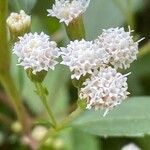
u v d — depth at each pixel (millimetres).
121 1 150
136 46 108
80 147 154
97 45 107
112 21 153
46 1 134
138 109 131
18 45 108
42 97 112
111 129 129
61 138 154
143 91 166
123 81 104
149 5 169
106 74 104
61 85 156
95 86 103
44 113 150
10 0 130
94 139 155
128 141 159
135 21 165
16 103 133
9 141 159
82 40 107
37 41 107
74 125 130
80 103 105
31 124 137
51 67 107
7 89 130
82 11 111
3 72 126
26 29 111
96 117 131
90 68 104
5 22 117
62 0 113
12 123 151
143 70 166
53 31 152
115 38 107
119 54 106
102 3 154
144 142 157
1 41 120
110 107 103
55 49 107
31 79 108
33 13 137
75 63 104
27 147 158
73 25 111
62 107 156
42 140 131
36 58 106
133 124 129
